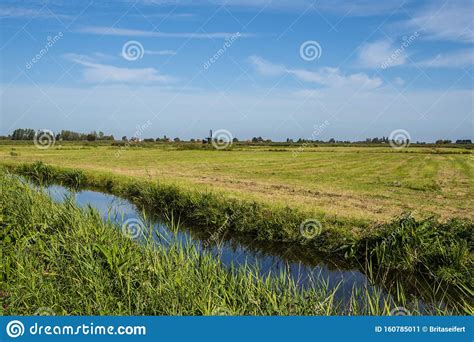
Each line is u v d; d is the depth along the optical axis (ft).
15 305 19.42
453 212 45.21
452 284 26.09
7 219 32.30
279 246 36.09
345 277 28.68
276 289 20.68
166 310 18.31
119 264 22.12
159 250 24.12
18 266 21.91
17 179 47.73
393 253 29.45
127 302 19.56
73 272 22.29
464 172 100.07
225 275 21.52
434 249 28.73
